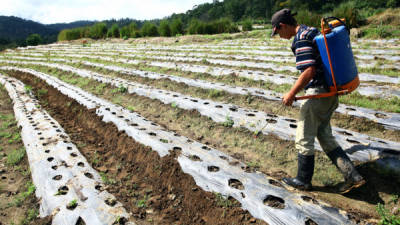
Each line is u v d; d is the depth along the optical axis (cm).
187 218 302
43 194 326
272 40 1488
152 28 2583
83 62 1327
